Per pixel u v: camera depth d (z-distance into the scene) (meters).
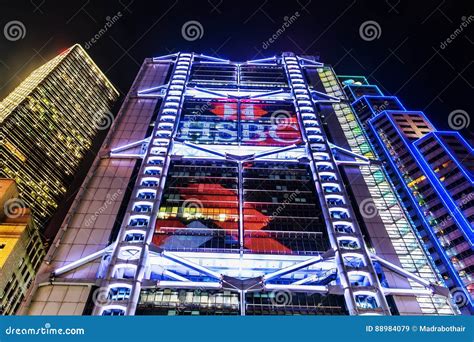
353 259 58.03
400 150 121.06
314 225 64.75
